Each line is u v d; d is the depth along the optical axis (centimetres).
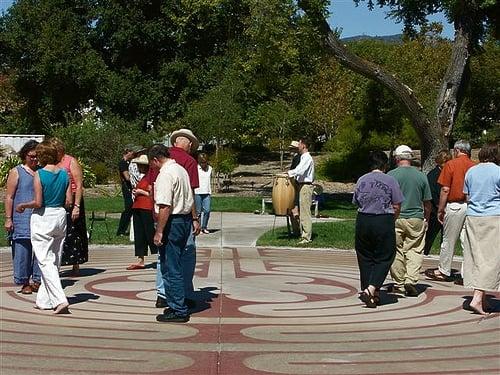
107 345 727
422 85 3938
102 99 4712
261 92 2670
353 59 2334
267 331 805
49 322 831
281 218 2200
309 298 1021
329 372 641
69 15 4759
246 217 2239
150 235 1216
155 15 4766
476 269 923
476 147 4491
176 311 841
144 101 4662
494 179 918
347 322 866
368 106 3897
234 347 727
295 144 1633
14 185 984
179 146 902
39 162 887
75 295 1009
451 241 1185
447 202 1176
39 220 874
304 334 794
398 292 1065
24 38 4806
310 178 1612
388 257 959
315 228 1881
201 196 1798
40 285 944
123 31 4647
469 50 2408
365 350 726
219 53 4688
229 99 3497
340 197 3106
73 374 620
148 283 1116
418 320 886
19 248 989
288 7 2278
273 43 2308
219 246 1617
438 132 2336
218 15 2722
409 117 2358
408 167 1046
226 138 3512
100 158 3494
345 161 4012
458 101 2442
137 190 1227
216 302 976
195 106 3638
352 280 1185
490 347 752
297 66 2553
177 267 841
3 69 5238
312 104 4822
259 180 3953
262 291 1070
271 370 644
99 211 2369
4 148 3775
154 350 708
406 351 726
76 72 4672
